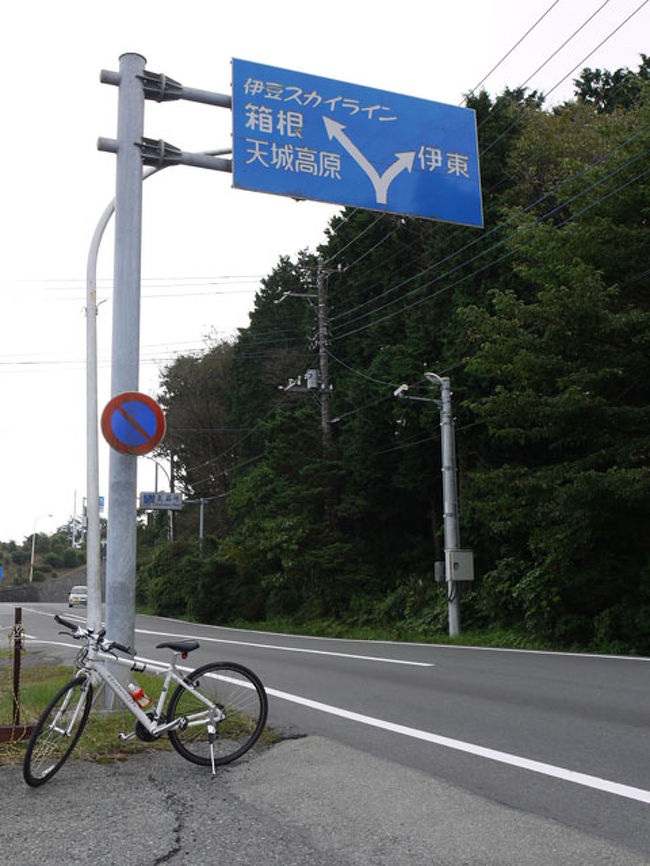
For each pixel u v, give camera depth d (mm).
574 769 5559
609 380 16062
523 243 17625
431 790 5004
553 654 14141
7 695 8047
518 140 22219
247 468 44688
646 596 15555
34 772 5070
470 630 20500
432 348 23484
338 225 31953
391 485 26156
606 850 3914
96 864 3748
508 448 21688
